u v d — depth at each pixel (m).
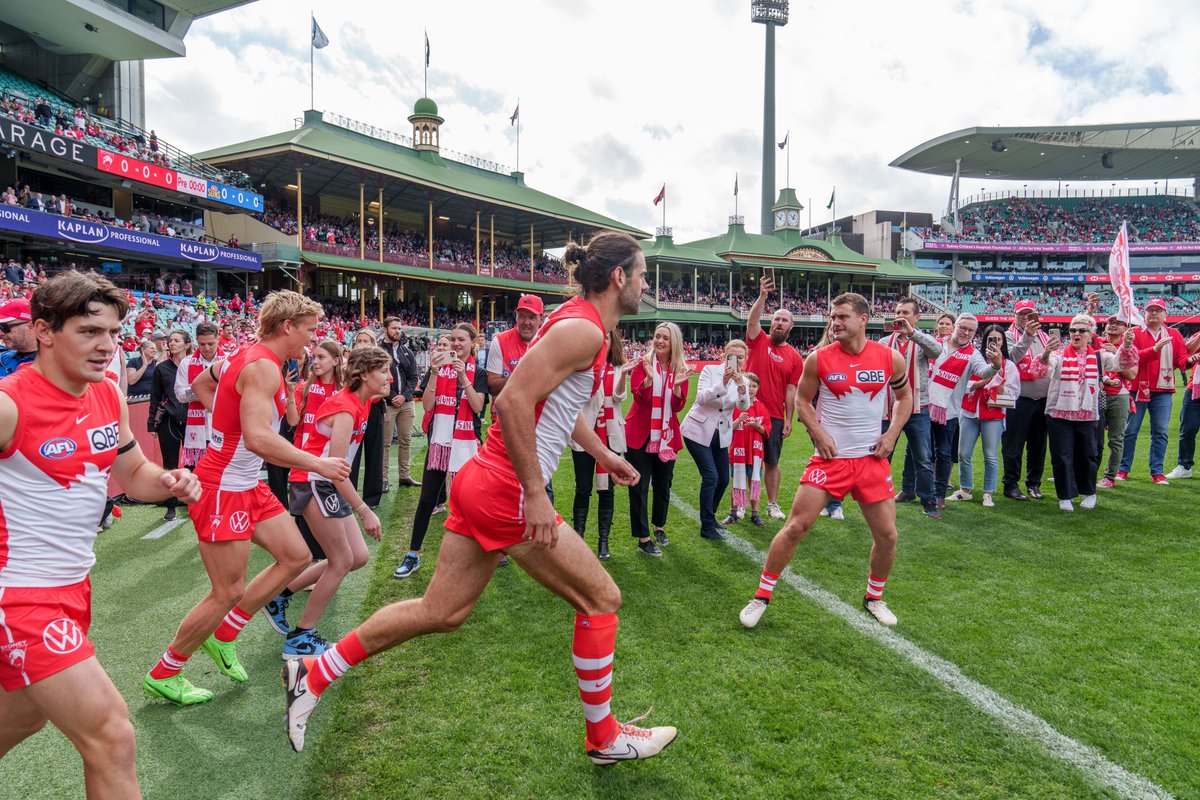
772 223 66.56
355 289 34.84
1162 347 7.70
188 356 6.61
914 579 4.72
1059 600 4.29
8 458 1.88
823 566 5.06
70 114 23.86
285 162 30.27
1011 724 2.89
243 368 2.89
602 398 5.24
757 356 6.48
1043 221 65.81
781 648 3.66
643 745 2.62
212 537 3.00
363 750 2.78
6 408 1.85
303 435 4.30
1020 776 2.54
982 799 2.42
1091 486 6.68
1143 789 2.46
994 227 65.19
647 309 44.56
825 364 3.88
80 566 2.05
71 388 2.01
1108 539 5.61
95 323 1.94
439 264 35.59
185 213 29.19
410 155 40.12
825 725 2.90
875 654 3.56
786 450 11.16
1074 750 2.70
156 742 2.86
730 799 2.44
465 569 2.47
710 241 52.69
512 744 2.80
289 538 3.29
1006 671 3.35
